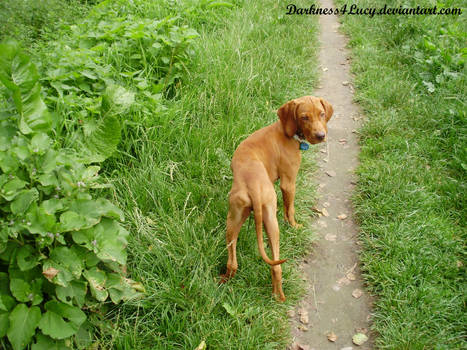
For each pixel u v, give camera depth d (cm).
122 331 280
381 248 359
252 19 767
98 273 265
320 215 414
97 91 437
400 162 455
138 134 420
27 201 243
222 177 413
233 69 556
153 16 629
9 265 245
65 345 246
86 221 260
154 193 371
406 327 289
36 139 267
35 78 285
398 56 666
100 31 529
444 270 330
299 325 309
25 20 595
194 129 452
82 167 296
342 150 509
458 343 279
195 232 347
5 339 244
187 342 279
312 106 346
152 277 307
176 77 509
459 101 512
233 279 327
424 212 384
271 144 355
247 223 373
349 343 295
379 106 560
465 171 426
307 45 750
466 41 645
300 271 353
